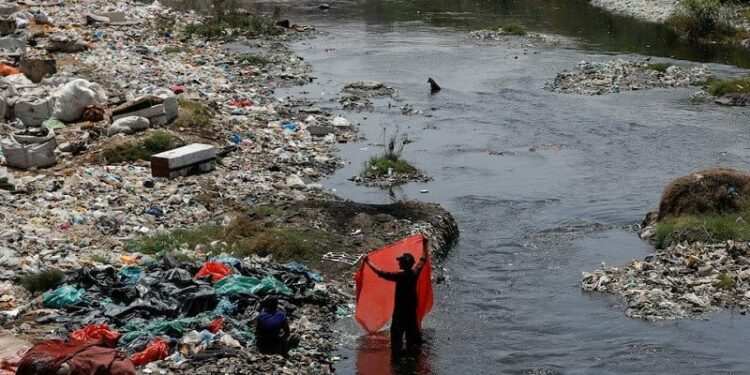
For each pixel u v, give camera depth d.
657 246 16.78
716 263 15.34
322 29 45.22
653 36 43.78
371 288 13.19
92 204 17.64
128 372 9.90
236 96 28.27
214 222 17.36
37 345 10.20
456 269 16.06
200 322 12.47
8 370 10.30
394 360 12.40
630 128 26.44
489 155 23.89
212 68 32.84
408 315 12.59
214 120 24.73
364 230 16.88
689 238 16.39
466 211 19.28
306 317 13.37
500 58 37.72
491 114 28.41
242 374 11.13
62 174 19.52
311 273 14.81
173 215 17.59
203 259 15.02
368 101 29.78
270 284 13.70
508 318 13.95
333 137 24.91
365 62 36.59
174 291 13.12
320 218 17.25
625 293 14.73
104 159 20.83
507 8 54.53
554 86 32.34
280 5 54.62
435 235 16.86
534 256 16.70
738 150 23.98
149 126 22.78
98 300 13.02
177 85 28.02
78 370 9.73
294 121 26.33
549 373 12.10
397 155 22.59
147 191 18.88
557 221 18.64
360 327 13.34
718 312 13.88
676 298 14.35
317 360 12.14
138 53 33.03
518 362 12.45
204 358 11.45
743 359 12.37
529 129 26.56
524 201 19.97
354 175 21.80
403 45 40.78
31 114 22.80
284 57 36.69
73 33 34.16
